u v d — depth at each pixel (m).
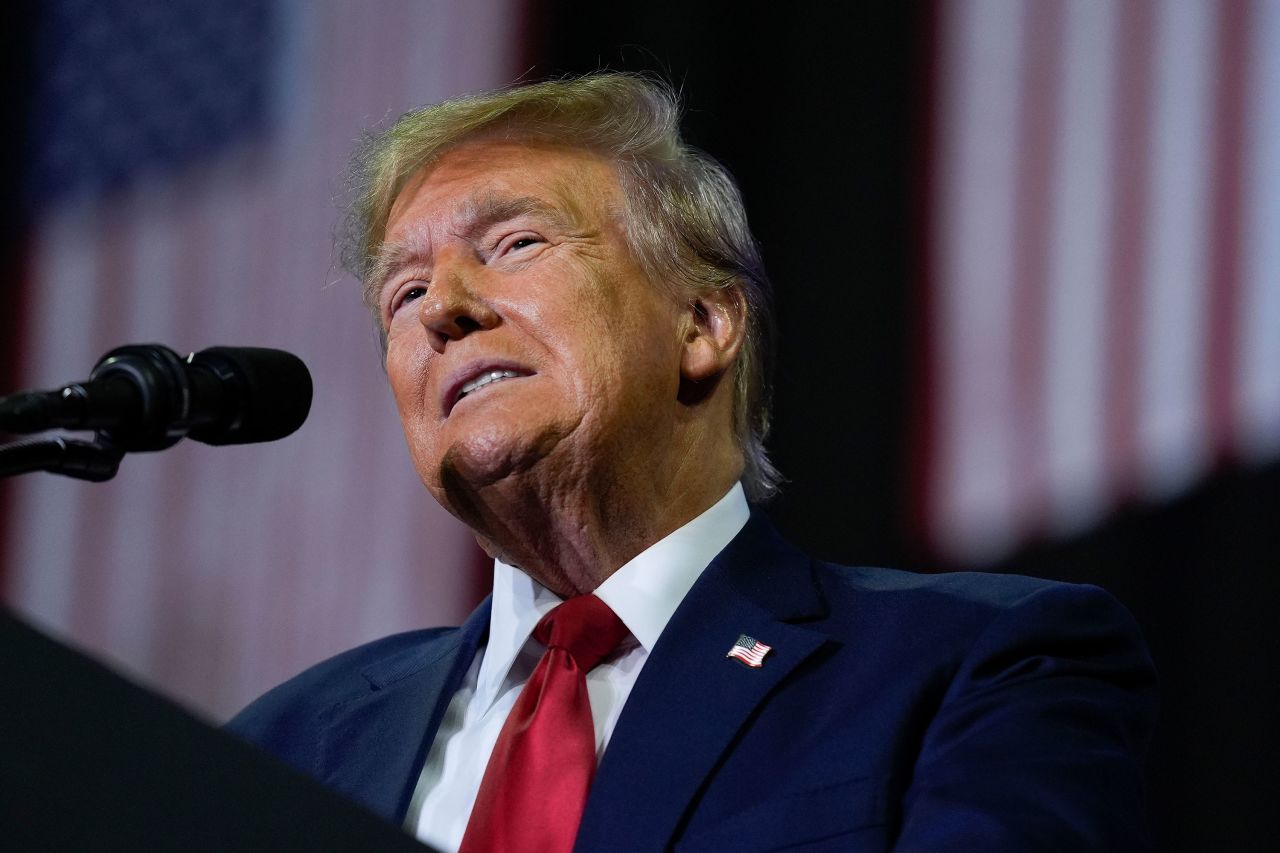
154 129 11.79
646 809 3.89
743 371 5.19
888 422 9.71
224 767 2.35
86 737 2.31
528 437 4.48
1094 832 3.48
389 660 5.21
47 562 11.41
